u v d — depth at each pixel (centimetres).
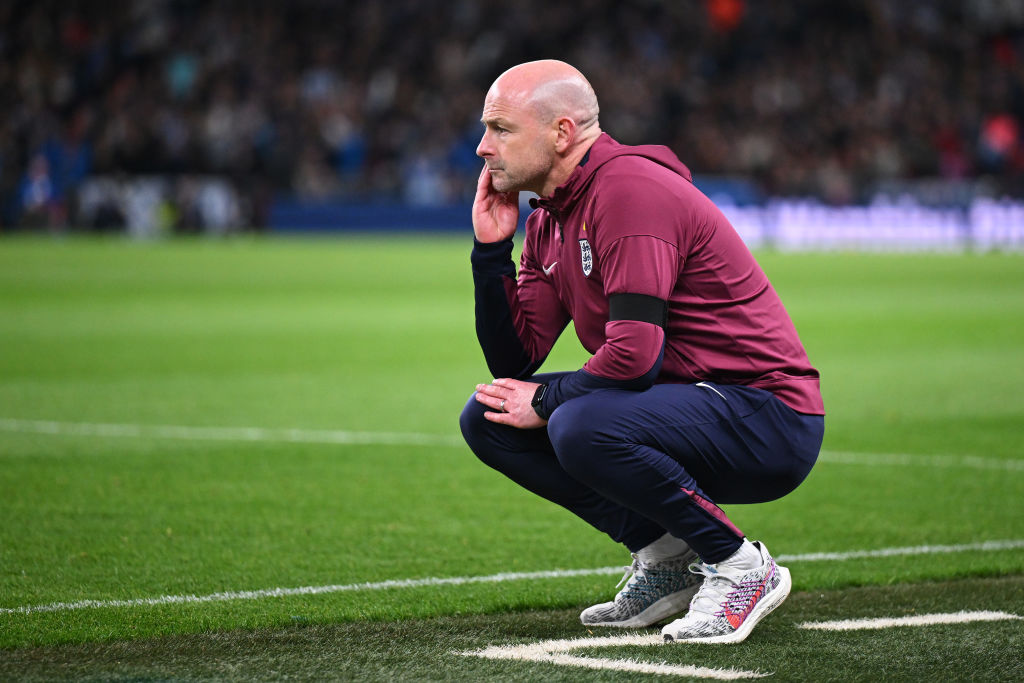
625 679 719
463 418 888
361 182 6931
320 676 725
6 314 3134
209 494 1274
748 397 806
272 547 1070
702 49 7881
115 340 2639
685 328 817
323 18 7731
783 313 832
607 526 870
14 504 1216
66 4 7456
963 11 8481
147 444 1541
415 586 952
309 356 2425
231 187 6688
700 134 7200
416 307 3425
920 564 1031
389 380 2125
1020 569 1013
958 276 4625
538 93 812
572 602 915
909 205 6694
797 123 7519
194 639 804
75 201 6619
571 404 804
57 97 7131
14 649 780
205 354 2436
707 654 772
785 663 753
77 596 909
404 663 752
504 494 1297
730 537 807
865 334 2858
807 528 1170
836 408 1859
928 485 1357
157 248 5684
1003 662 755
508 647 789
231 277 4272
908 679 723
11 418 1717
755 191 6731
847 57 7931
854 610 885
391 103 7312
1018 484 1363
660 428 794
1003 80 7900
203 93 7050
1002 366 2333
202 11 7638
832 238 6806
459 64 7500
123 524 1144
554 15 7788
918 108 7650
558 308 901
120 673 730
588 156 820
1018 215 6819
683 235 795
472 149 7056
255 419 1733
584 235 817
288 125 6944
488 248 873
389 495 1285
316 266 4775
